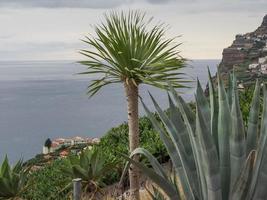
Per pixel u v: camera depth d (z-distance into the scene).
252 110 3.67
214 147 3.24
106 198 8.38
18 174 8.73
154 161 3.71
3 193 8.56
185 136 3.66
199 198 3.58
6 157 8.62
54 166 12.46
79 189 4.32
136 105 7.28
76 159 8.82
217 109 3.62
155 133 12.71
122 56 6.83
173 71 6.69
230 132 3.44
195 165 3.61
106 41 6.83
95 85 7.05
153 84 6.50
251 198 3.36
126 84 7.19
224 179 3.43
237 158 3.38
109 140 13.89
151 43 6.89
